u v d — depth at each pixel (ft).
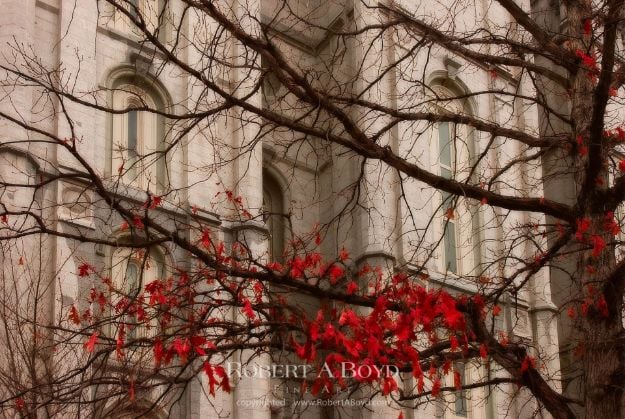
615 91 58.54
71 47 102.22
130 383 47.44
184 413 96.94
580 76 57.77
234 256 57.47
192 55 111.86
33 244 90.63
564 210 54.95
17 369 73.20
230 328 50.65
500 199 54.49
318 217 123.13
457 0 93.86
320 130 53.98
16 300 77.66
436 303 45.98
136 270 99.35
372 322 45.52
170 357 47.75
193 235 102.37
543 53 58.18
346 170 119.44
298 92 53.26
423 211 117.08
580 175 56.29
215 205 107.96
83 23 104.27
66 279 91.35
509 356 53.67
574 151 57.36
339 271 54.49
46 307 89.20
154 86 109.29
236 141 112.47
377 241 111.14
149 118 108.37
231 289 52.95
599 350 52.08
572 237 57.93
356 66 116.88
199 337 47.67
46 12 102.32
